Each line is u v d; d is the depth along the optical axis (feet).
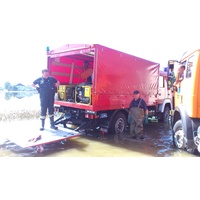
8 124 24.34
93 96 17.38
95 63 17.17
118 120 21.16
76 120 20.48
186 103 13.96
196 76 12.60
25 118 28.53
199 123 13.20
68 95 21.44
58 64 22.07
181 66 16.14
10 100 60.39
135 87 22.62
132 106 20.15
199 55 12.59
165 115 30.60
